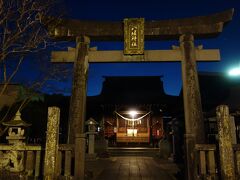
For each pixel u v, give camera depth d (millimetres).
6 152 8289
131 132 30078
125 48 10625
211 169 7871
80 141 8336
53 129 7609
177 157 15852
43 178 7473
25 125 9312
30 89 13586
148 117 30453
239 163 7633
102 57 10750
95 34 10930
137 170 12398
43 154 8328
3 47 10297
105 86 34406
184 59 10391
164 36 10930
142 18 10812
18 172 7953
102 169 12734
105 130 30516
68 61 10859
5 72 10844
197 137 9484
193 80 10094
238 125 15141
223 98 25844
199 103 9883
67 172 8172
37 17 10641
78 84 10344
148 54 10664
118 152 22750
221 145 7289
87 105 30359
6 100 16859
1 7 10172
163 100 29703
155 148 24422
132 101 29953
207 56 10516
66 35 10906
